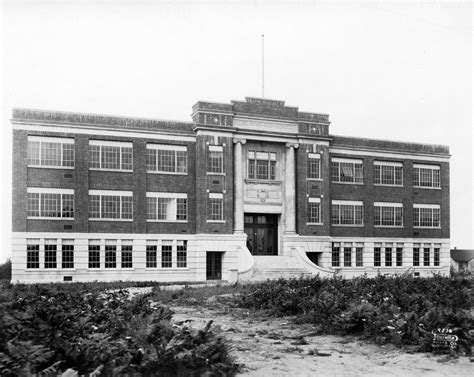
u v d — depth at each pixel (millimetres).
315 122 45875
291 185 44531
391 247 49844
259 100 44125
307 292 20812
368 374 9914
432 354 11555
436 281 25266
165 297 25047
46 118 38250
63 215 38344
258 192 43781
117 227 39750
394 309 14328
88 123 39312
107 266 39312
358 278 27953
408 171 51125
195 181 42094
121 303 15695
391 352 12008
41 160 38094
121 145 40375
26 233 37250
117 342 9461
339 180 48125
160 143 41438
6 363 8086
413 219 51188
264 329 15969
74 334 10422
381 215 49719
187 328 10078
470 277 28266
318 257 45844
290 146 44812
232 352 11977
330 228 47000
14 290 19609
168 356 9148
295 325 16719
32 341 9156
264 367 10484
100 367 7941
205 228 41406
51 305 13766
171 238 41125
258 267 40969
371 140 49469
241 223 42594
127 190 40281
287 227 44250
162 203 41281
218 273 42438
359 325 14570
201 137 41781
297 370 10242
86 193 38906
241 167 43000
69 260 38312
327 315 15875
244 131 43094
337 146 47969
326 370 10250
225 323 17344
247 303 21875
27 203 37438
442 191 52875
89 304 15492
